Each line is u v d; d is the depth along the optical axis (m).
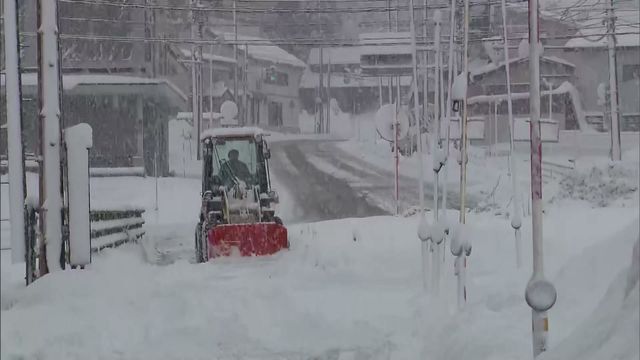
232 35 111.44
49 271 18.12
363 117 132.75
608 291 7.72
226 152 24.67
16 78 22.88
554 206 35.66
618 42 79.12
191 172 63.25
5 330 12.36
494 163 61.88
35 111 54.47
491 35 55.62
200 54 71.44
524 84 75.06
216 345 11.56
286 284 15.86
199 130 71.50
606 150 70.75
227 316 12.82
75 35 52.91
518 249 16.48
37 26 18.25
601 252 11.61
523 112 75.56
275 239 21.94
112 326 12.41
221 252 21.50
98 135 55.00
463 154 12.38
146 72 56.75
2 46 50.91
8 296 16.36
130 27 56.91
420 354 10.68
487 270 16.44
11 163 22.95
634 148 71.12
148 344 11.67
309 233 28.47
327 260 20.12
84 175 18.31
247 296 14.18
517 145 72.06
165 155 59.03
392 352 10.86
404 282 16.05
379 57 71.31
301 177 61.16
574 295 10.94
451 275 15.83
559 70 77.25
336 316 12.82
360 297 14.26
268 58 118.56
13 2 22.70
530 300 8.04
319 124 122.25
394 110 24.89
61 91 18.72
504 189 46.41
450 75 13.73
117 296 14.48
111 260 21.09
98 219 26.73
